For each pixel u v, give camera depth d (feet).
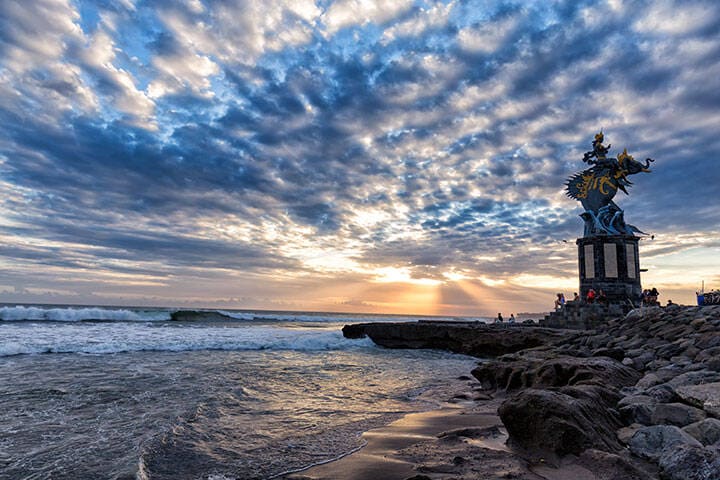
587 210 86.99
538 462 15.44
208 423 23.48
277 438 20.98
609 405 20.22
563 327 78.02
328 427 23.15
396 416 26.05
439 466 15.72
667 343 38.52
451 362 64.23
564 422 15.60
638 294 79.51
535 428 16.49
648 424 17.80
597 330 59.88
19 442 19.63
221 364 47.62
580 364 29.50
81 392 30.27
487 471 14.84
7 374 36.94
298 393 33.22
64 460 17.38
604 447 15.24
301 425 23.56
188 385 34.01
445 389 37.19
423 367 55.72
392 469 16.33
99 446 19.16
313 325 166.30
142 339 68.80
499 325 89.86
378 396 33.17
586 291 81.92
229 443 20.06
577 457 14.83
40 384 32.68
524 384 32.24
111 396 29.27
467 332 83.61
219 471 16.38
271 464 17.13
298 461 17.48
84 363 44.37
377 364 57.00
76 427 22.09
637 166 84.74
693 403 18.81
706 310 46.42
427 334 91.50
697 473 12.06
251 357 56.90
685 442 14.29
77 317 108.88
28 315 101.76
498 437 19.80
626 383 27.91
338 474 15.84
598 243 81.00
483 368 38.04
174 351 60.18
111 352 55.42
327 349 80.69
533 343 70.18
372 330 96.84
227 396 30.55
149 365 44.42
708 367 25.38
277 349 74.49
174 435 20.89
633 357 37.40
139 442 19.72
